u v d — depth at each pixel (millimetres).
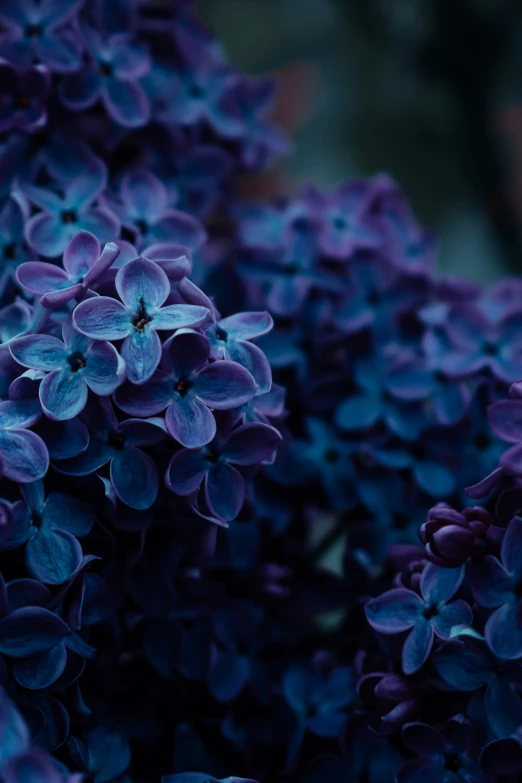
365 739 371
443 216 572
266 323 367
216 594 386
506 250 568
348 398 406
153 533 368
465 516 359
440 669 356
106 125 406
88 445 354
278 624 396
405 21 561
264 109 441
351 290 415
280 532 404
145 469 355
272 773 385
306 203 428
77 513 356
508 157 577
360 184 435
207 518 357
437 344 405
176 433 351
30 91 394
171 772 380
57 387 352
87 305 352
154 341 351
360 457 407
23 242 386
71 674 355
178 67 426
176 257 374
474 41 550
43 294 362
